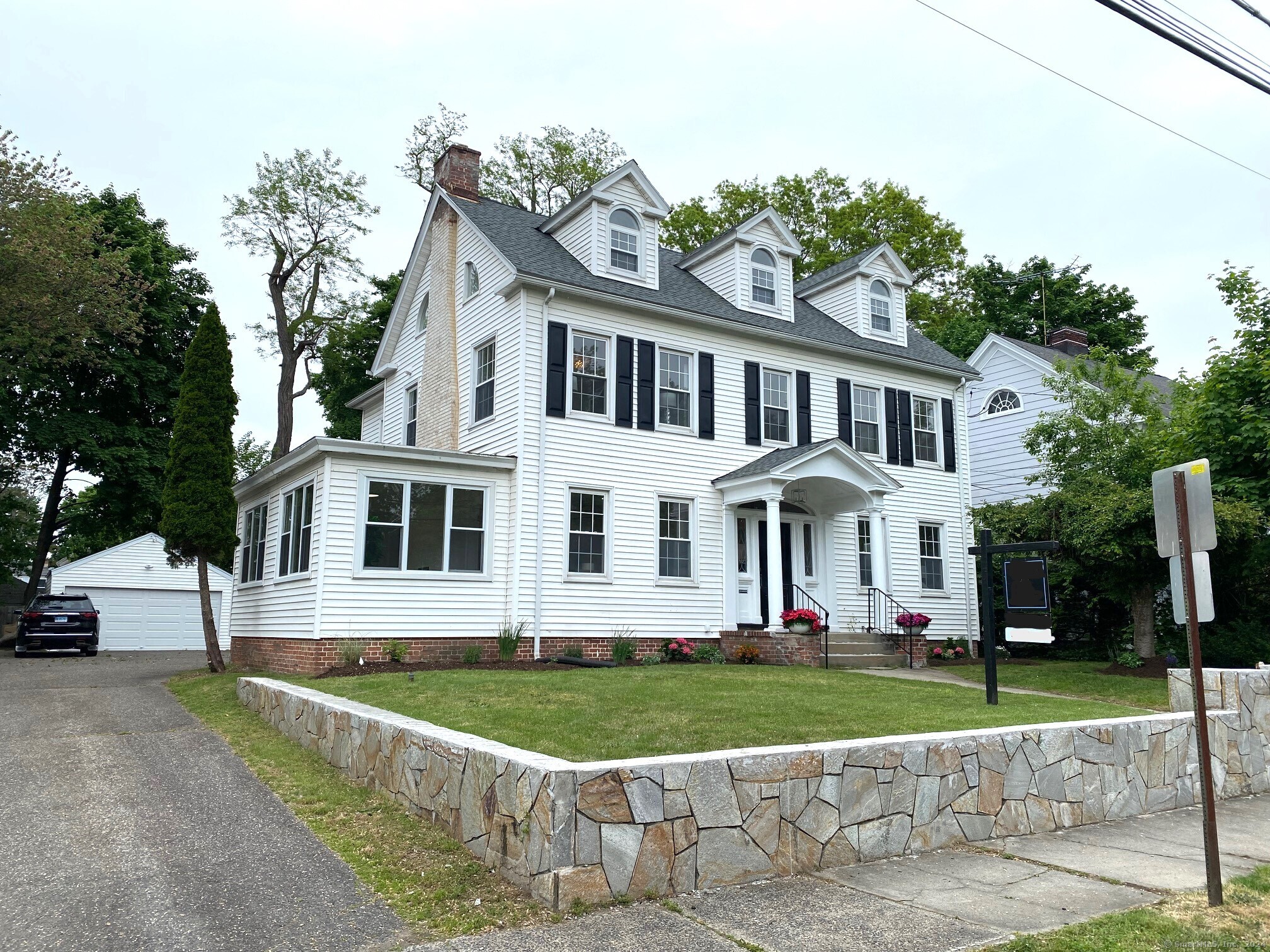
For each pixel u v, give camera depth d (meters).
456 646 14.72
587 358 16.53
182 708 11.91
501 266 16.50
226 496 16.55
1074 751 7.02
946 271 38.00
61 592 27.69
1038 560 10.06
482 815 5.41
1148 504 14.55
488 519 15.31
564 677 11.83
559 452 15.82
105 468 27.86
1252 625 16.56
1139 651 16.16
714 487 17.56
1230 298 16.19
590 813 4.78
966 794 6.30
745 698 9.91
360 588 14.05
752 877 5.26
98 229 25.30
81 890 4.95
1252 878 5.40
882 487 18.11
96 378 28.44
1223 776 8.26
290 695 9.48
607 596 16.03
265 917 4.59
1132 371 29.41
